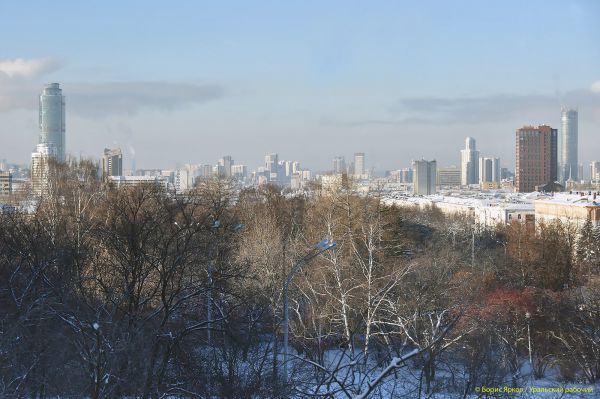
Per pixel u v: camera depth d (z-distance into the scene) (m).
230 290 35.50
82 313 28.66
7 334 26.22
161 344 29.81
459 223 116.06
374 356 39.19
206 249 36.31
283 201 92.94
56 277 32.56
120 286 32.88
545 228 80.56
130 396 27.53
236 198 104.25
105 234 35.66
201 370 29.44
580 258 76.12
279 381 26.72
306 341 40.16
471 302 45.38
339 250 45.56
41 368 26.97
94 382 23.50
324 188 83.50
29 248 35.94
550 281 63.28
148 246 37.62
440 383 30.66
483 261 68.00
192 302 35.91
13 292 31.39
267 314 38.78
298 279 46.75
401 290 44.38
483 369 32.66
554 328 47.00
